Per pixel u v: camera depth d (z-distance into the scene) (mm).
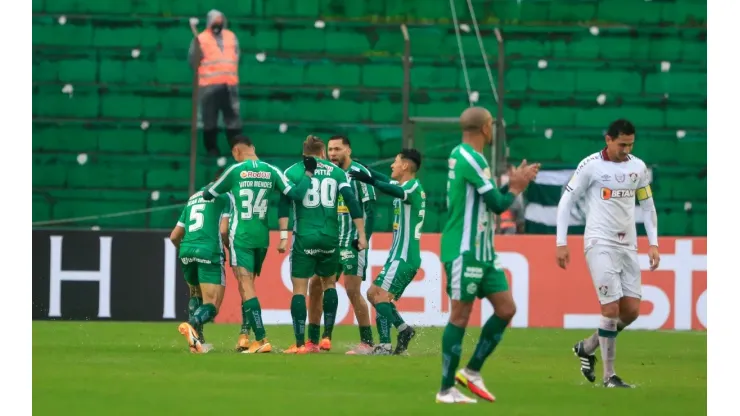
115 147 57312
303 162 34656
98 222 56062
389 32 59750
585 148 58500
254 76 58531
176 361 30766
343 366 29906
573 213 53688
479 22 60406
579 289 49625
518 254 49719
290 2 59906
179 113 57844
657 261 27359
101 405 21328
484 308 49750
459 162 21891
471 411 20891
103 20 58750
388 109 58000
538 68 59094
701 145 58625
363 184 35500
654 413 21125
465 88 58688
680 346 40594
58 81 58094
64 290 48375
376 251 48594
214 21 55719
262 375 27312
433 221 55156
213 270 34562
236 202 34219
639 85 59375
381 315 34188
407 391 24219
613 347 26297
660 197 57719
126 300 48469
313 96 58000
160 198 56719
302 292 34750
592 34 60219
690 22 60344
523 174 21719
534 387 25844
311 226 34250
